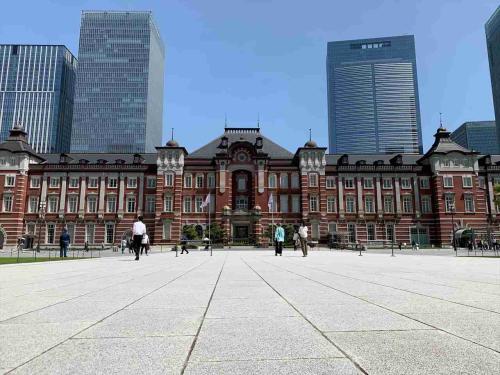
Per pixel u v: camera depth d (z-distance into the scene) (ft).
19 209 227.61
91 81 550.77
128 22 569.23
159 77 621.31
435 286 32.83
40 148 559.38
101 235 231.91
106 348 14.73
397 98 624.59
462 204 232.12
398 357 13.61
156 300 25.64
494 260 79.61
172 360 13.37
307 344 15.21
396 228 237.25
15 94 575.79
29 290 30.86
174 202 229.86
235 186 238.68
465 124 598.75
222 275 43.68
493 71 504.84
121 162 239.50
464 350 14.37
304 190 234.58
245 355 13.91
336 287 32.19
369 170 242.78
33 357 13.66
